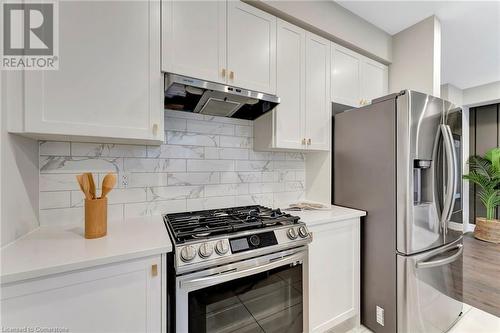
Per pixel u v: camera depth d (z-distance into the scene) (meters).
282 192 2.04
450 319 1.69
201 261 0.97
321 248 1.50
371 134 1.68
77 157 1.28
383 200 1.60
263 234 1.17
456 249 1.72
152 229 1.17
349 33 1.99
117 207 1.38
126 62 1.10
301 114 1.73
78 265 0.78
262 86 1.52
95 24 1.04
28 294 0.73
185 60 1.25
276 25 1.59
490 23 2.19
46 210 1.20
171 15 1.21
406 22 2.14
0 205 0.87
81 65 1.01
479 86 3.99
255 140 1.85
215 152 1.71
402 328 1.47
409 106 1.46
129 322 0.88
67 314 0.78
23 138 1.03
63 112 0.97
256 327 1.15
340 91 1.96
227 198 1.76
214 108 1.55
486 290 2.22
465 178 4.02
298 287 1.30
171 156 1.55
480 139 4.27
